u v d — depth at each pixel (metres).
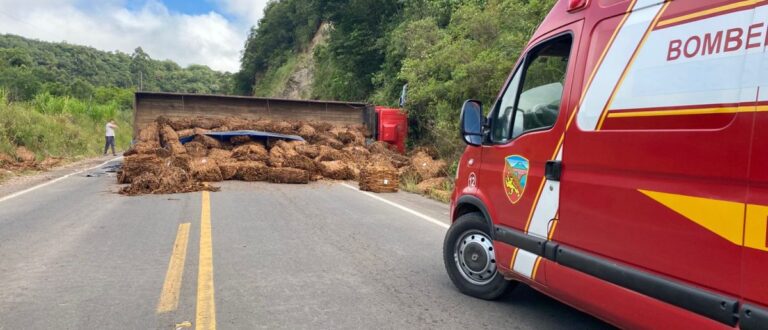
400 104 18.58
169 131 15.19
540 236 3.71
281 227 7.44
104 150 24.66
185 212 8.51
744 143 2.35
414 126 18.53
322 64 38.97
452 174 13.38
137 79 110.88
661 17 2.86
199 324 3.90
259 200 9.93
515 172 4.00
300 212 8.69
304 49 55.47
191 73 137.88
